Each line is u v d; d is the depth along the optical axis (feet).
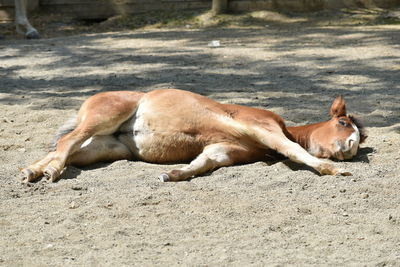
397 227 24.86
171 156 33.09
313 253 22.67
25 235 24.40
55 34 96.07
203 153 32.09
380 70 60.13
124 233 24.48
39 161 31.58
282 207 26.86
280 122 33.47
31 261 22.04
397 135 37.78
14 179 30.89
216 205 27.09
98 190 29.17
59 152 31.24
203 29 92.89
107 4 102.89
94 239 23.95
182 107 32.76
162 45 78.48
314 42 77.30
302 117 43.19
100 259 22.17
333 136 32.91
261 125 32.17
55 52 75.15
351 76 57.57
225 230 24.73
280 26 92.22
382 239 23.76
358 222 25.39
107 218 25.79
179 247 23.22
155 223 25.39
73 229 24.84
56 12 104.47
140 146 33.45
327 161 32.86
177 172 30.42
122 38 85.66
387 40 76.54
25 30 93.15
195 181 30.48
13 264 21.79
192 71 61.62
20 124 41.78
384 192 28.53
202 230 24.77
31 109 46.06
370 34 81.41
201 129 32.53
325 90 52.16
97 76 60.18
